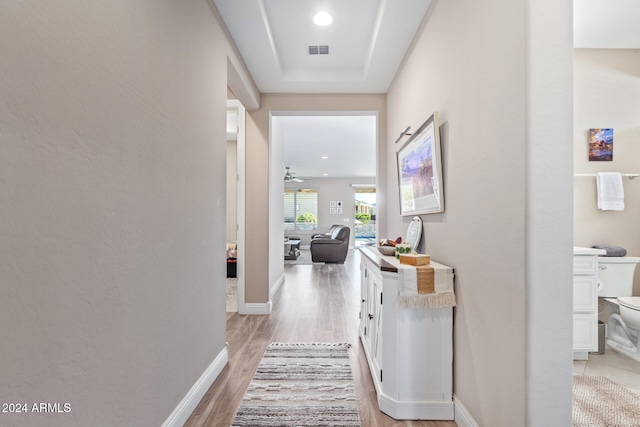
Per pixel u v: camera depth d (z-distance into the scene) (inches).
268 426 65.4
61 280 35.5
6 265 29.6
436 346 69.3
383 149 145.4
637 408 71.7
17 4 30.3
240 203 146.8
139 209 50.5
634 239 108.6
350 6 94.8
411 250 90.5
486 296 56.0
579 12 90.0
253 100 135.4
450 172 71.4
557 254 45.0
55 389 34.9
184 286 66.8
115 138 44.6
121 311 46.0
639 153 109.1
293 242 349.4
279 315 141.8
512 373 48.4
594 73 109.4
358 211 482.0
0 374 29.2
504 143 50.3
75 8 37.2
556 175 44.9
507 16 49.1
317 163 345.1
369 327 91.2
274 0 91.8
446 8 73.4
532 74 44.7
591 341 93.1
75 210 37.4
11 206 30.0
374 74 127.0
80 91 38.1
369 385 82.2
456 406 67.6
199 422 66.6
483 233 56.9
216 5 86.4
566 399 45.2
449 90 71.8
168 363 59.9
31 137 31.9
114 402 44.6
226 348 93.7
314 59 126.3
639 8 88.4
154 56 54.9
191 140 70.2
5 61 29.2
